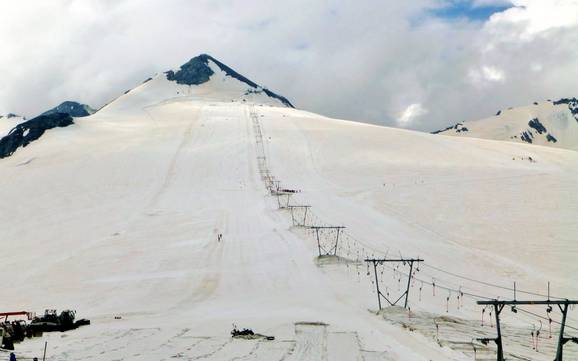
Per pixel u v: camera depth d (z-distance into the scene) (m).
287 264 61.06
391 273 57.78
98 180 114.06
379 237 73.31
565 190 99.81
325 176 117.06
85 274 59.41
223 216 87.94
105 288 53.66
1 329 30.95
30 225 88.25
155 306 46.81
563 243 71.12
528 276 58.31
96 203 99.50
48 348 31.16
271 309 44.59
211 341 33.00
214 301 48.47
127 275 58.31
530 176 112.06
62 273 60.12
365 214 86.75
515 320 44.09
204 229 79.38
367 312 43.66
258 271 58.78
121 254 67.12
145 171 120.25
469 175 114.31
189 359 28.41
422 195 98.81
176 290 52.41
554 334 38.62
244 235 75.50
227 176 117.56
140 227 81.81
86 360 28.20
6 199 104.25
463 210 88.44
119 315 43.72
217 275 57.66
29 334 34.94
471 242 72.00
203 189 108.12
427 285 54.12
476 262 63.22
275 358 28.69
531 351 32.09
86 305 47.94
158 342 32.78
